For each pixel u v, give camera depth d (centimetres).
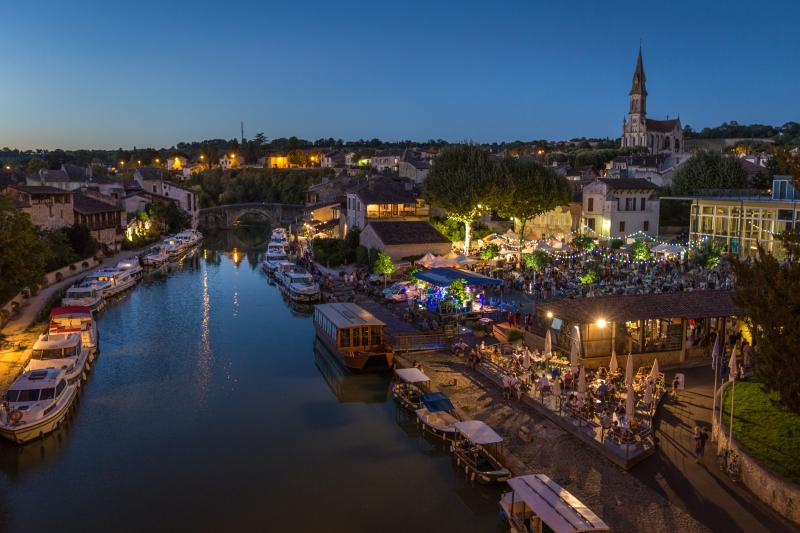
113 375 4209
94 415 3509
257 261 10144
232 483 2747
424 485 2711
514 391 3459
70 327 4566
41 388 3288
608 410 3167
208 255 10906
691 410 3186
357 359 4159
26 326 5197
